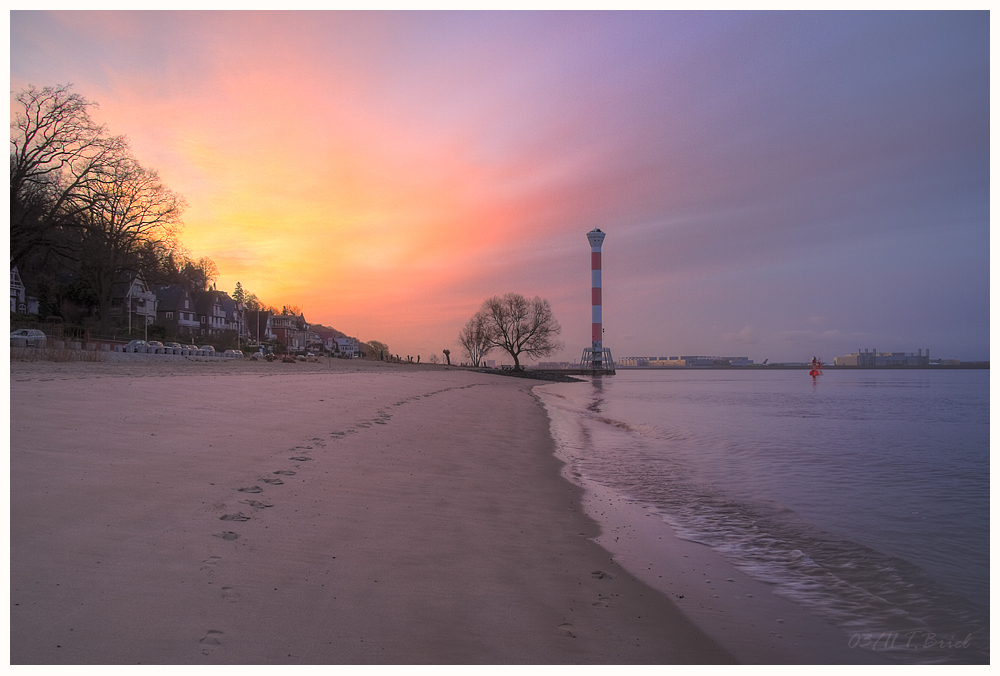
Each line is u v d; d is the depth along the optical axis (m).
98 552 4.43
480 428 15.41
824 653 4.18
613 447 14.66
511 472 9.77
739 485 10.02
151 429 8.84
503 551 5.66
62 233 44.19
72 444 7.36
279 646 3.48
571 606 4.57
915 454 13.95
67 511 5.14
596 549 6.09
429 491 7.62
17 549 4.34
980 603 5.12
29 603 3.62
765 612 4.84
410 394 23.20
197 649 3.34
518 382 72.44
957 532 7.26
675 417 25.08
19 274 54.75
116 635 3.38
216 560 4.54
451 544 5.66
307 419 11.99
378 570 4.78
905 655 4.17
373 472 8.24
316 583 4.38
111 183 45.84
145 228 52.69
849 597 5.22
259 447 8.72
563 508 7.71
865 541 6.84
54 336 40.00
